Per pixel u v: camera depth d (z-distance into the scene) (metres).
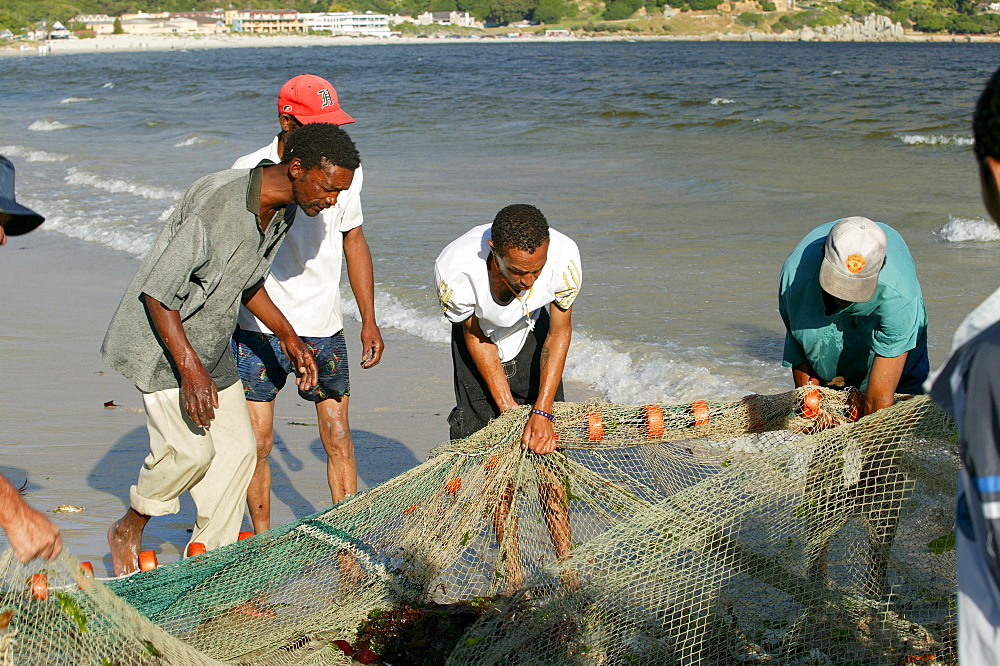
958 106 28.42
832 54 86.31
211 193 3.47
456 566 3.79
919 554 3.41
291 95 4.20
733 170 16.78
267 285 4.22
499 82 47.41
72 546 4.46
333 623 3.50
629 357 7.06
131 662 2.86
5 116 34.34
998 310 1.60
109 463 5.52
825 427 3.60
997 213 1.60
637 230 11.73
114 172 17.89
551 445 3.60
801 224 11.95
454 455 3.66
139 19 196.12
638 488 3.75
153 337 3.56
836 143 20.72
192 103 39.06
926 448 3.33
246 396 4.27
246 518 5.05
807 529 3.37
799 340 3.77
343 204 4.28
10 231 2.59
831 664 3.24
